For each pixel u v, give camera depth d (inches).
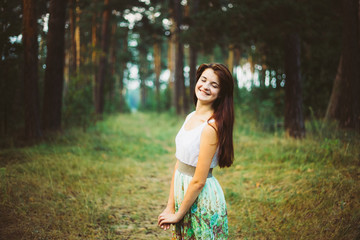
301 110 271.3
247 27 272.7
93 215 134.7
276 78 374.3
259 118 346.9
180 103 789.2
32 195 142.6
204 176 61.6
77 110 366.3
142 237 120.5
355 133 225.0
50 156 210.4
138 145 308.2
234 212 143.3
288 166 187.9
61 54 303.7
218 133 61.7
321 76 361.4
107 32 613.3
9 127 286.4
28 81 249.8
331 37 321.7
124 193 169.8
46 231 114.6
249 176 185.3
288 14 237.5
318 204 130.8
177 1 620.1
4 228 112.0
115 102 1057.5
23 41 244.5
